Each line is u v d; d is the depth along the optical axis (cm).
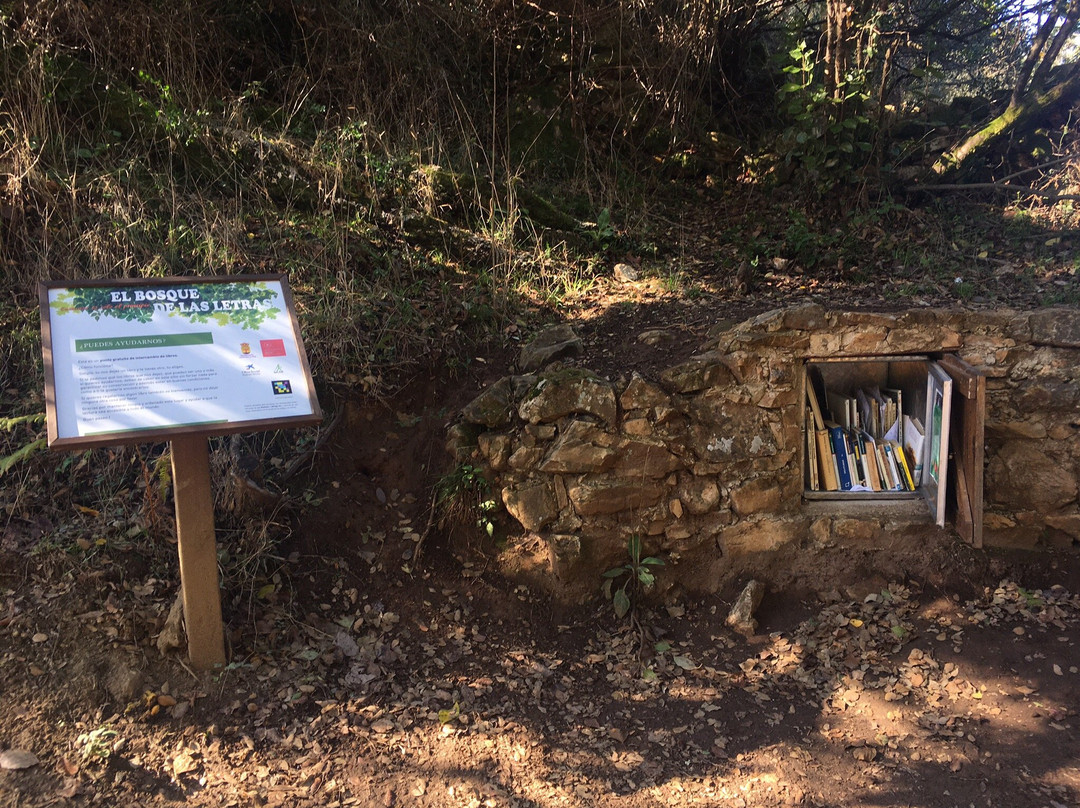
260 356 307
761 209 710
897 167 735
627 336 480
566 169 709
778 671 372
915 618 401
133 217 486
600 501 409
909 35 739
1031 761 313
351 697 330
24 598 327
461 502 419
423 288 516
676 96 713
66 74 523
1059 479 428
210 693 314
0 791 264
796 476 432
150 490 360
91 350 287
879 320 423
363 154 582
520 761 310
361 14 665
